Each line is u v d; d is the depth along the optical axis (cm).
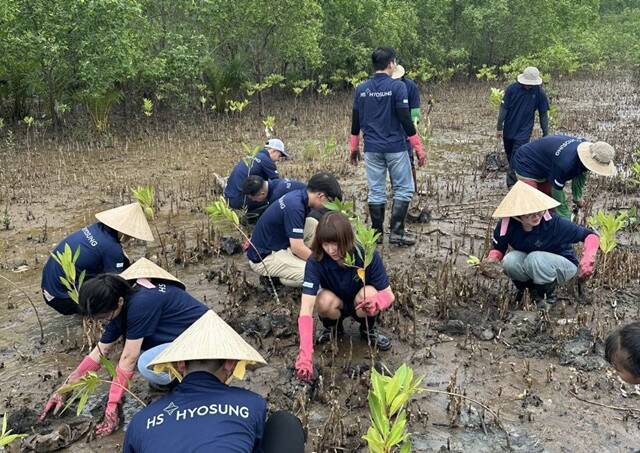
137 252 652
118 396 372
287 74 1880
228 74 1519
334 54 1923
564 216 606
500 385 410
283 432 279
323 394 399
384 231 712
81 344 473
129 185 919
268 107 1719
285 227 521
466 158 1079
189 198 844
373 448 255
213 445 235
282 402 392
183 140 1265
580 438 358
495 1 2381
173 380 401
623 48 2861
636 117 1494
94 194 876
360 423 377
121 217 474
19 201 839
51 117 1300
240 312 512
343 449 353
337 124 1466
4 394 412
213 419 244
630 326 257
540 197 468
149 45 1462
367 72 2055
